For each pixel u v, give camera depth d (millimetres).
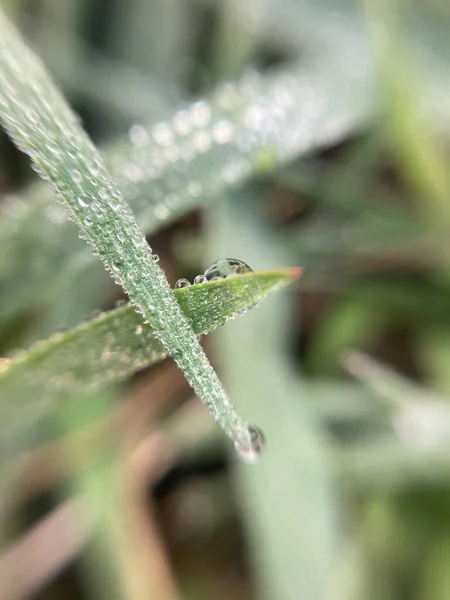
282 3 143
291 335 138
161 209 101
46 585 123
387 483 119
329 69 127
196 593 126
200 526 131
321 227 139
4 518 119
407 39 137
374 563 119
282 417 116
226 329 119
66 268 100
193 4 152
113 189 60
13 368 85
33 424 120
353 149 140
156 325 56
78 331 75
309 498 113
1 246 100
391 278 141
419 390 124
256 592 126
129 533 119
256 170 109
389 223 135
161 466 127
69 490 123
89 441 123
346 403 124
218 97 119
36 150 60
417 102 128
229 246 126
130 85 145
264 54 152
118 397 129
